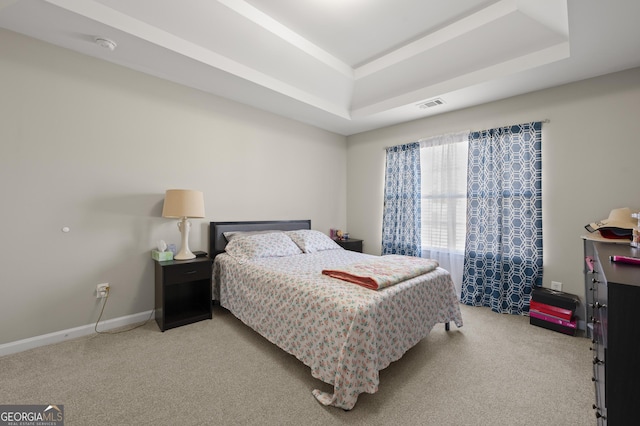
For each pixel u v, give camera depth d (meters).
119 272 2.58
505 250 3.10
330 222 4.60
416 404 1.59
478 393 1.69
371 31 2.68
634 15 1.77
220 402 1.58
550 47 2.34
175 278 2.53
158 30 2.22
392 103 3.47
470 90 2.92
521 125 2.99
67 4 1.82
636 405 0.89
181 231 2.79
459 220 3.53
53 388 1.67
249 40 2.54
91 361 1.98
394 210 4.12
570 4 1.69
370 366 1.53
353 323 1.52
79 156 2.35
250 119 3.53
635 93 2.42
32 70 2.14
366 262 2.44
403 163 4.03
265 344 2.28
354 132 4.67
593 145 2.61
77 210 2.35
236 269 2.63
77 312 2.36
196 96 3.05
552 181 2.84
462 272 3.50
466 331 2.57
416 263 2.41
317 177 4.38
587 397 1.65
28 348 2.13
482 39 2.50
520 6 2.14
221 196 3.29
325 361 1.65
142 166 2.70
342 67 3.23
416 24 2.57
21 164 2.10
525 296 2.96
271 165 3.77
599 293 1.33
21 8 1.81
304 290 1.88
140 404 1.55
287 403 1.58
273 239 3.12
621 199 2.47
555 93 2.81
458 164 3.52
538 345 2.29
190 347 2.21
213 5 2.18
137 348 2.18
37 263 2.18
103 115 2.47
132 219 2.65
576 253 2.71
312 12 2.41
